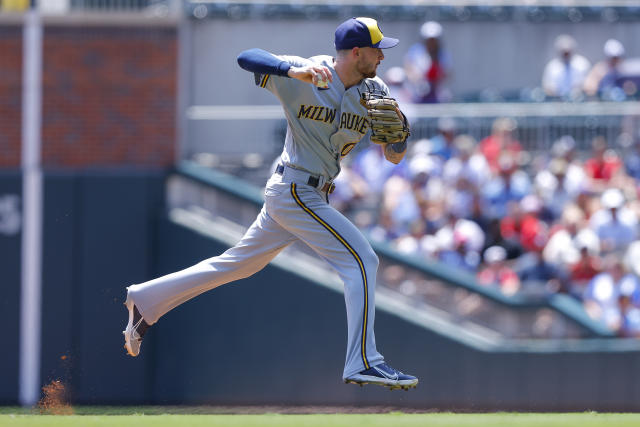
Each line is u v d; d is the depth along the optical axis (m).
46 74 42.28
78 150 42.22
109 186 40.91
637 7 50.50
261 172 43.12
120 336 40.41
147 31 42.50
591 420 17.25
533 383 37.94
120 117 42.38
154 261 40.78
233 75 46.16
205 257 40.41
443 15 49.44
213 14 46.28
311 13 47.41
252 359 39.59
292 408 38.88
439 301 38.91
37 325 40.50
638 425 16.33
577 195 40.88
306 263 40.38
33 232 40.81
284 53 47.09
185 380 39.84
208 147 43.31
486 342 38.31
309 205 16.44
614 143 43.09
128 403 39.88
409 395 38.53
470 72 49.88
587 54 50.38
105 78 42.41
